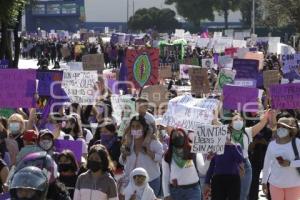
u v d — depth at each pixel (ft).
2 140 42.29
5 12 120.47
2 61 82.53
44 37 342.64
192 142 41.09
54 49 260.83
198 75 77.92
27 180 19.48
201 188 46.03
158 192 42.91
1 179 35.27
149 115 43.06
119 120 56.18
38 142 38.37
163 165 41.83
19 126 43.73
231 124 46.03
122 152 42.91
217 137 41.22
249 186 46.88
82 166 38.91
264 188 42.83
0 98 51.13
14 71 51.03
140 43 242.99
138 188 38.45
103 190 34.47
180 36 250.57
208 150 41.24
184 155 40.91
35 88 51.29
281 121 41.06
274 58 143.43
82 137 50.72
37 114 54.90
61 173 38.73
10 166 41.70
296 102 50.85
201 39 211.00
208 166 43.88
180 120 45.96
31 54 295.69
